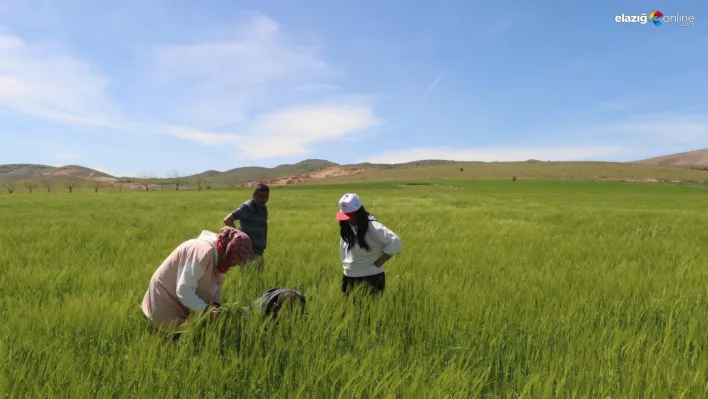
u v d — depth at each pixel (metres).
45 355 3.30
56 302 4.61
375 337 3.88
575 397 2.85
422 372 3.14
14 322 3.97
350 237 4.90
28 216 18.09
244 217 7.05
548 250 9.20
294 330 3.79
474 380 3.04
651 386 2.95
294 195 54.12
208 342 3.55
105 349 3.49
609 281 6.07
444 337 3.83
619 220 16.97
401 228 13.88
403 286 5.36
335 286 5.18
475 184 120.31
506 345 3.71
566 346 3.68
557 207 27.84
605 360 3.40
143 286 5.48
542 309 4.66
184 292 3.77
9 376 2.99
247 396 2.90
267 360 3.30
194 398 2.84
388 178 180.12
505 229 13.30
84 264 7.09
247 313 4.06
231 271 6.07
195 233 12.27
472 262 7.71
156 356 3.38
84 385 2.87
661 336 3.98
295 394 2.88
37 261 7.21
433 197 47.34
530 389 2.97
